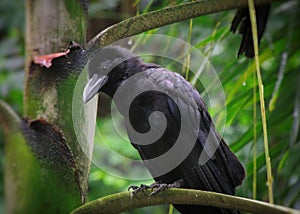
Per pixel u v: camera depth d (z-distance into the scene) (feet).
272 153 23.77
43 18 15.87
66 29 15.88
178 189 14.56
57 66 15.37
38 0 15.94
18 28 49.03
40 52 15.75
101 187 36.91
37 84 15.33
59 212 14.32
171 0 21.53
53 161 14.39
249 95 22.80
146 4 21.98
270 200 15.60
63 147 14.64
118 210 14.51
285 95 24.12
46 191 14.19
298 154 24.31
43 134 14.44
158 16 16.52
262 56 24.63
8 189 14.14
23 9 48.34
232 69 23.24
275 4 27.55
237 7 17.35
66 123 15.16
